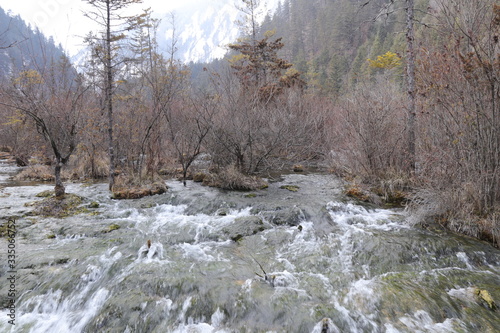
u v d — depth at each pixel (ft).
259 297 13.35
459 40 19.38
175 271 15.55
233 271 15.80
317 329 11.31
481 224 19.53
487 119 19.47
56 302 13.62
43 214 24.45
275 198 29.50
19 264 16.16
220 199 28.60
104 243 19.25
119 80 32.68
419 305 12.57
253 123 37.60
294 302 13.00
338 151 44.80
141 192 31.04
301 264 16.65
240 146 37.24
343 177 38.96
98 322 12.16
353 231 20.52
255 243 19.69
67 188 34.12
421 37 26.27
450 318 11.95
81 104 30.37
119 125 37.17
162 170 43.55
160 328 11.85
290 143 45.34
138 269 15.65
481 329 11.34
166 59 42.83
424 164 25.86
